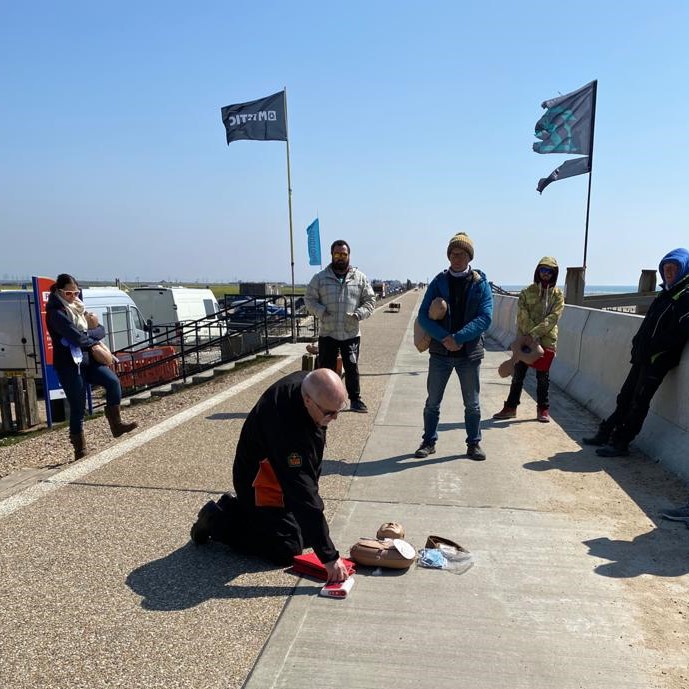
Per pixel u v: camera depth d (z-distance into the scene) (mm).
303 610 2779
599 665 2398
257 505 3209
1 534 3584
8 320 12820
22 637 2561
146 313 21172
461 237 4863
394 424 6250
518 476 4605
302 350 13273
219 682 2287
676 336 4578
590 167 13812
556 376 8352
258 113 14062
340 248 6477
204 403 7414
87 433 8398
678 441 4707
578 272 12250
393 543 3199
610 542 3488
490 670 2361
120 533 3600
